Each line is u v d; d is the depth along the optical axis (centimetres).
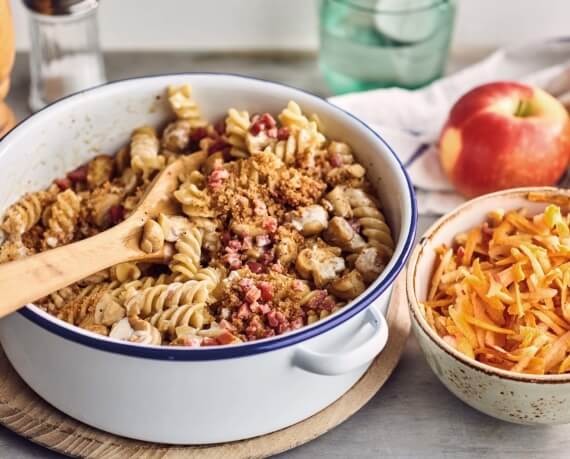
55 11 93
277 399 71
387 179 79
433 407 77
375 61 98
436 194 90
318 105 82
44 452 74
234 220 78
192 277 77
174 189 80
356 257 78
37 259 72
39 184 82
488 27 105
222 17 104
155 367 68
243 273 76
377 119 94
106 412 71
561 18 104
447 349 72
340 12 96
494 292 74
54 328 68
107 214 80
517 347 74
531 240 78
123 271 77
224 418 71
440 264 77
